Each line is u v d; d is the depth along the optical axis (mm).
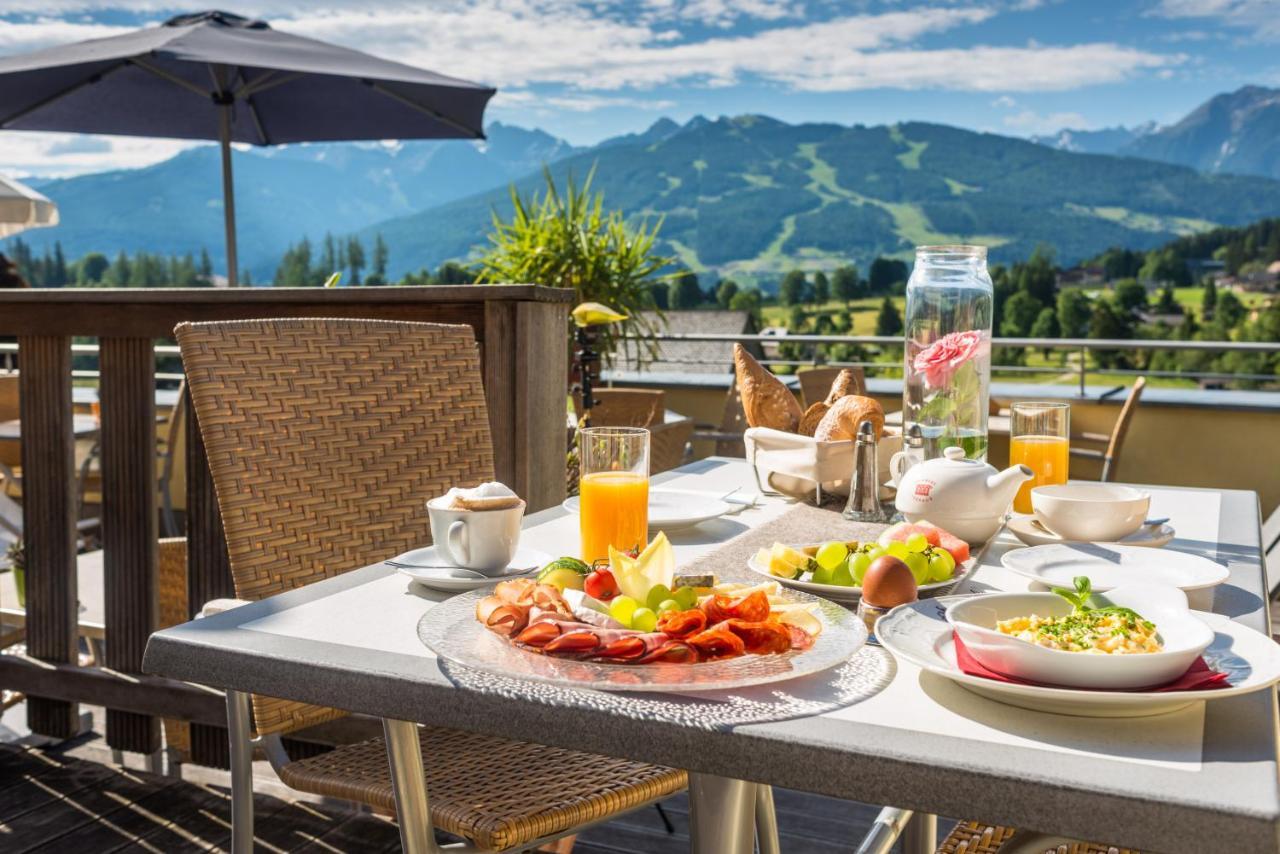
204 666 953
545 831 1221
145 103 5496
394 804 1202
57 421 2477
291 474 1535
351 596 1114
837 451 1583
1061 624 839
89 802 2338
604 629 865
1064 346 5113
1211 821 626
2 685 2562
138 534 2432
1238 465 4828
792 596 1023
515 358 2193
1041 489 1441
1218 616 913
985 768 683
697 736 764
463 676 867
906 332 1544
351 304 2266
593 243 5051
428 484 1688
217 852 2137
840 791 722
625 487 1230
